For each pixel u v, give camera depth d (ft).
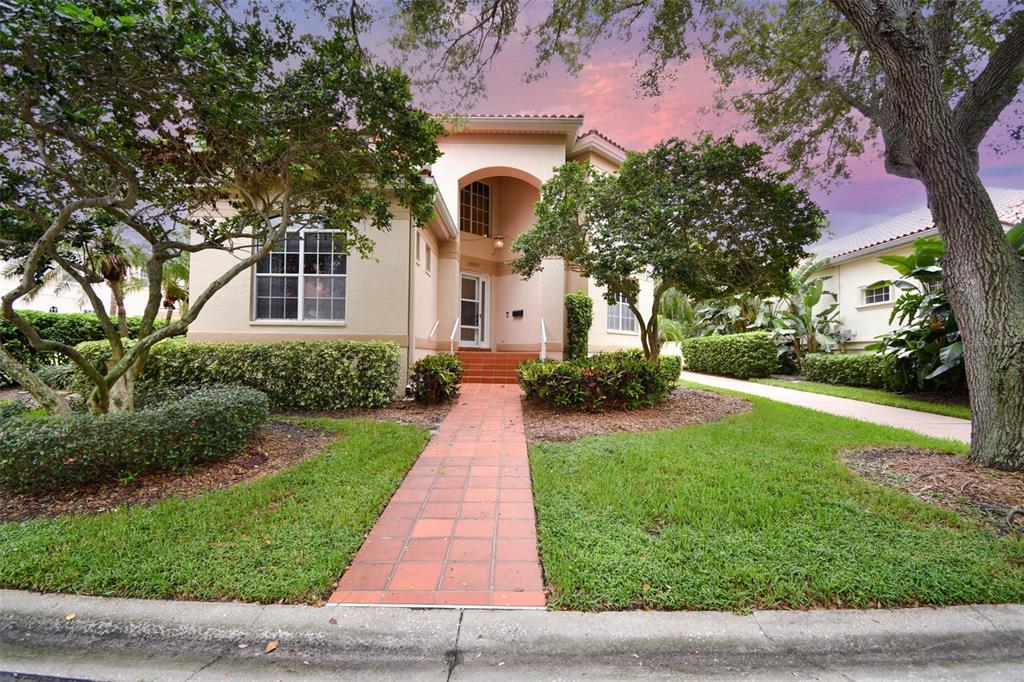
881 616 7.85
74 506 11.99
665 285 27.66
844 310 51.01
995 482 12.59
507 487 13.70
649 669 6.98
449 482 14.12
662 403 26.68
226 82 12.78
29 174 15.35
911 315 31.35
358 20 17.93
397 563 9.46
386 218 19.79
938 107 13.85
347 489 12.89
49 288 70.38
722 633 7.50
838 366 38.88
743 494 12.21
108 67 11.90
